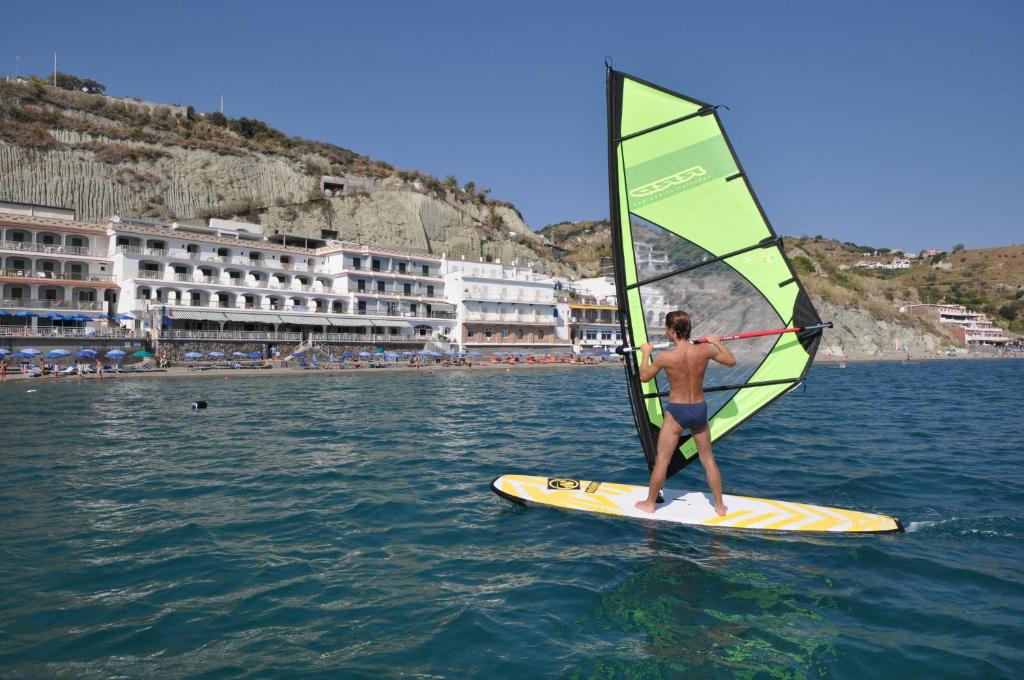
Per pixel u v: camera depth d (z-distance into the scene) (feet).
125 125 253.24
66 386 98.84
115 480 29.94
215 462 34.76
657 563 18.16
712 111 20.72
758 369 21.49
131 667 12.55
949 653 12.98
